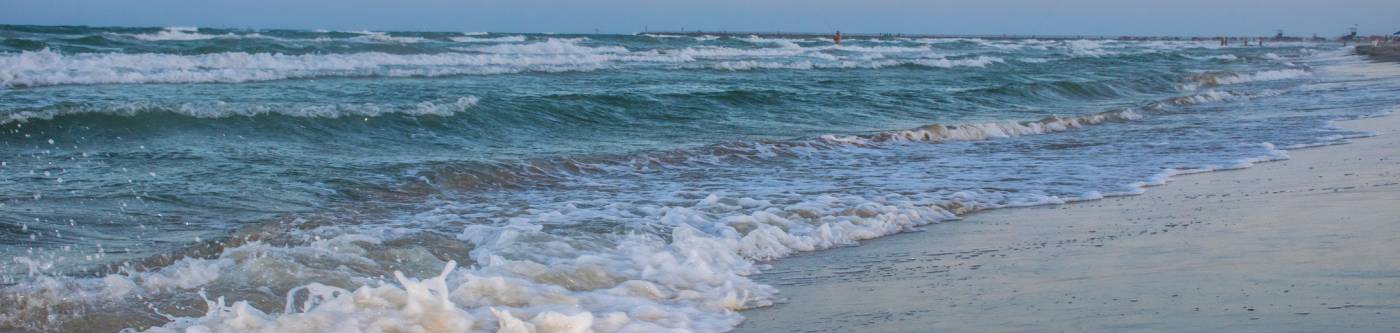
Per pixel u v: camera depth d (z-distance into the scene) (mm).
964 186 9766
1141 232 7008
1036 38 191500
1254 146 13133
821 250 6809
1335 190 8641
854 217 7766
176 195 8297
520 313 4664
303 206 8133
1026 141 14617
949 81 30125
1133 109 20453
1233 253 5938
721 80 28594
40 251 6203
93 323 4480
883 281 5738
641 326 4574
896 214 7992
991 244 6879
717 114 17766
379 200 8570
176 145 11695
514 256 6031
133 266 5895
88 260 6012
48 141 11758
